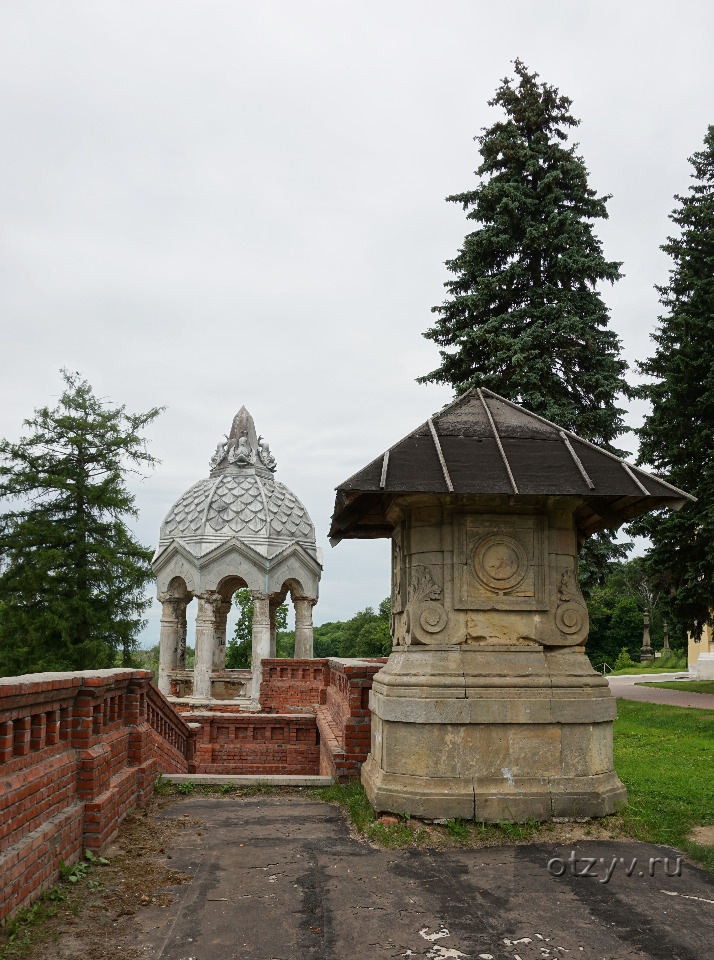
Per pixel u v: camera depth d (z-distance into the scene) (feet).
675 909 18.44
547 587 27.20
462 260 77.77
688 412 72.02
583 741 25.98
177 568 75.10
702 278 76.95
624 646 200.64
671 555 69.26
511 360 70.79
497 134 79.41
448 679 25.95
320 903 18.76
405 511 28.58
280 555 74.59
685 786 31.96
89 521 98.58
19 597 93.97
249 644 143.43
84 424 99.14
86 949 15.87
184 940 16.46
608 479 26.45
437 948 16.24
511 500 26.73
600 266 73.26
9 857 16.19
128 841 23.81
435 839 23.85
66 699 21.22
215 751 53.11
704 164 80.89
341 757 32.78
